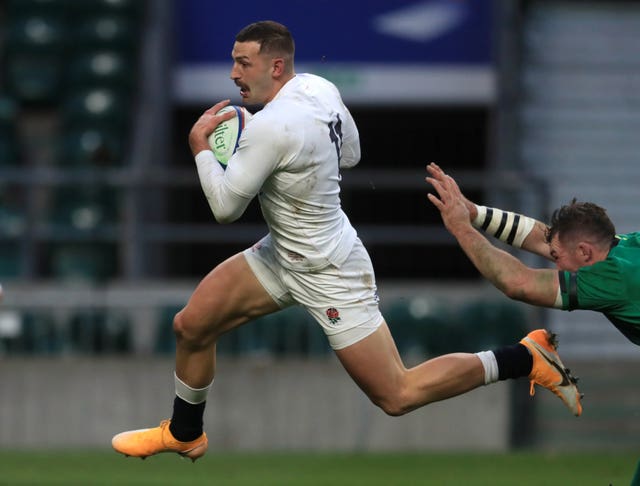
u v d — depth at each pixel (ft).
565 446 140.56
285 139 68.64
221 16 187.42
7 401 140.46
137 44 194.59
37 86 190.80
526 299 66.23
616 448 140.87
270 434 139.54
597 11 200.85
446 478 113.70
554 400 140.67
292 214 70.90
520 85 193.57
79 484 109.50
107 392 139.95
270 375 139.64
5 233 153.38
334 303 72.18
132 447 77.05
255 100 71.46
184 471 119.65
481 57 187.32
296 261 71.92
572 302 65.67
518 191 145.59
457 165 206.49
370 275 73.10
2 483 109.81
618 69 196.65
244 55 70.59
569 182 185.98
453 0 187.42
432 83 187.01
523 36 198.08
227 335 143.43
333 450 138.82
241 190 68.80
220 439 139.64
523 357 72.90
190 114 196.34
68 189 165.78
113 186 149.59
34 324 143.33
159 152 184.24
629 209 184.65
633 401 141.49
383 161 206.49
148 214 151.23
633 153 189.47
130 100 187.62
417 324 143.23
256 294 73.56
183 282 147.54
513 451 138.62
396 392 72.74
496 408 139.64
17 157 178.60
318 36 187.62
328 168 70.54
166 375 139.74
